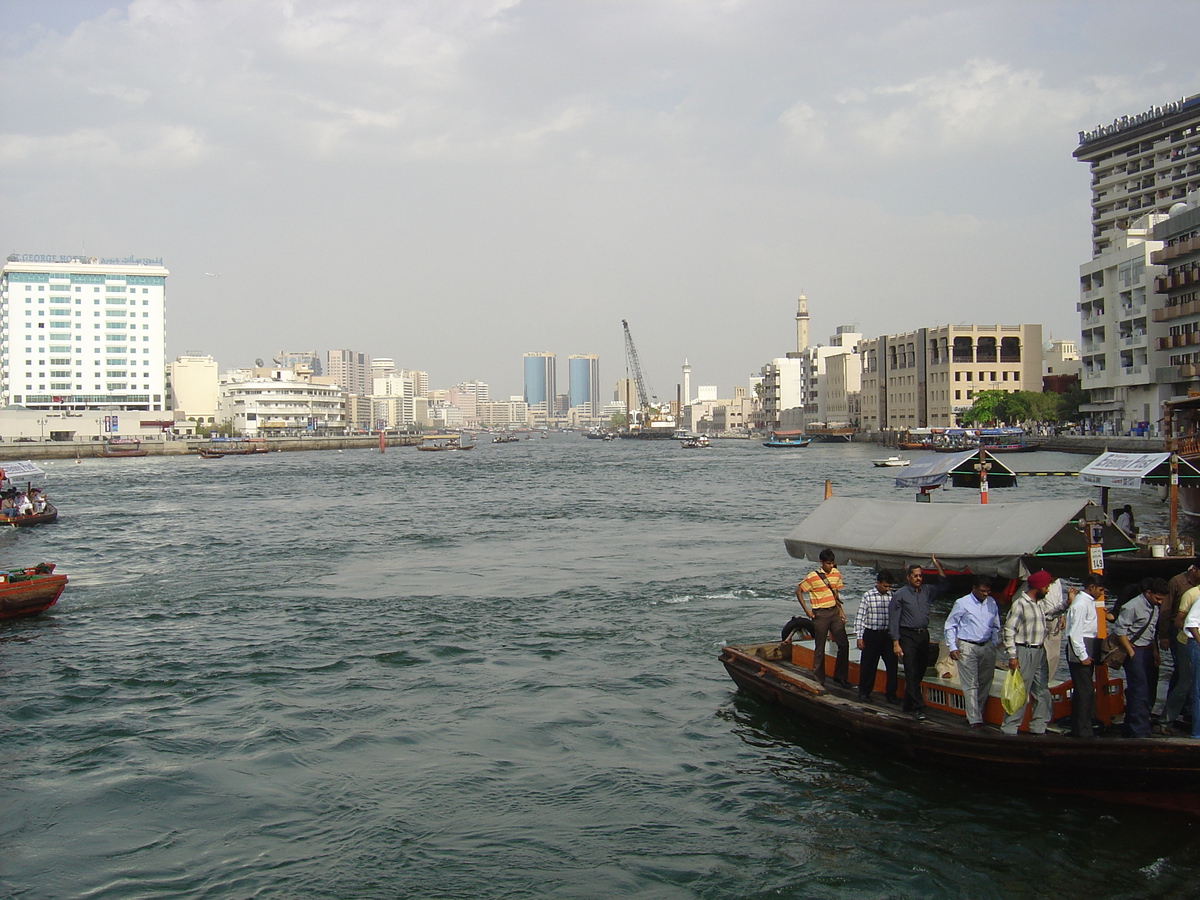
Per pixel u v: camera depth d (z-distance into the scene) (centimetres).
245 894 1281
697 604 3059
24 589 2948
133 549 4672
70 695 2166
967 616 1503
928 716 1611
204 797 1587
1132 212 12500
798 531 2361
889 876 1302
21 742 1859
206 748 1812
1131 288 9925
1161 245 9531
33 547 4794
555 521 5691
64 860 1382
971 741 1490
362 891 1284
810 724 1819
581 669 2314
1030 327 15975
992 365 15900
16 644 2655
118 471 12081
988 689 1523
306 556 4331
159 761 1748
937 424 16412
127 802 1571
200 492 8506
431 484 9500
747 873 1316
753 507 6344
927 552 2055
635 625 2775
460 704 2056
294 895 1276
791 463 12412
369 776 1662
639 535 4906
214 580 3697
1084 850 1348
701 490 8038
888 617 1658
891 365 18425
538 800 1556
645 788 1594
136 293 18400
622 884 1293
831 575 1817
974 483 4406
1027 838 1384
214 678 2289
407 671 2327
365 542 4809
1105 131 13075
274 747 1808
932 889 1267
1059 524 1955
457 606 3095
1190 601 1437
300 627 2827
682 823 1467
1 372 18800
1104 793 1456
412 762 1723
